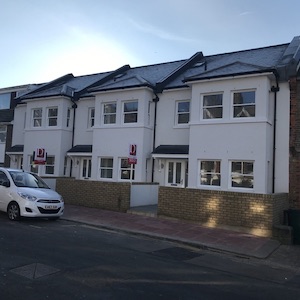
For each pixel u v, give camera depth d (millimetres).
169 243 9305
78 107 19141
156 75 18484
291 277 6848
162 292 5152
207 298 5070
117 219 12047
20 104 21812
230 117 13242
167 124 15992
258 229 10578
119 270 6109
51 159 19000
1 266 5801
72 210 13617
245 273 6871
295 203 12258
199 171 13797
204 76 13633
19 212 10695
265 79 12656
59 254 6898
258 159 12500
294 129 12516
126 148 16141
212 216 11438
